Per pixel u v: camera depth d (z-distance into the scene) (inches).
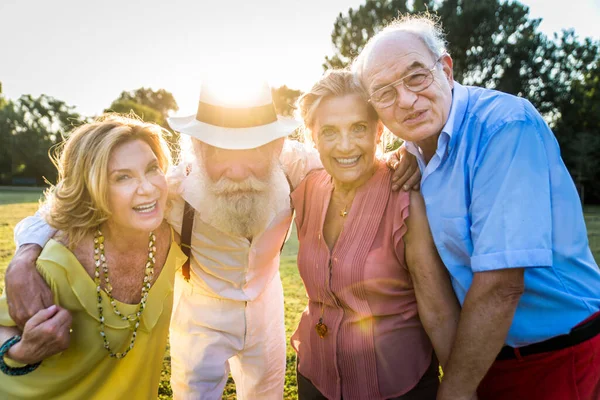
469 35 1094.4
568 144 1029.2
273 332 109.9
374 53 75.0
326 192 88.2
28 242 74.9
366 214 83.0
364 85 78.1
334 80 80.6
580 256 76.2
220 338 102.9
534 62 1103.6
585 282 77.2
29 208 715.4
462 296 78.6
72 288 73.5
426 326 82.4
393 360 84.5
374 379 84.8
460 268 76.7
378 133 87.4
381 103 75.0
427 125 73.7
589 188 999.0
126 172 72.1
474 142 72.5
